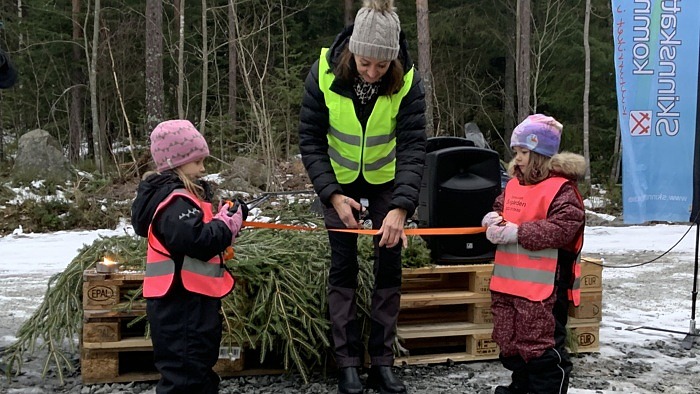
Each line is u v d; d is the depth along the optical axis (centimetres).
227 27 2494
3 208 1261
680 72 561
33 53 2338
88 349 398
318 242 450
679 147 558
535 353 346
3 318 591
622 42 566
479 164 438
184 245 295
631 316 603
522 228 345
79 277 420
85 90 2566
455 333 437
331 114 369
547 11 2144
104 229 1258
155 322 309
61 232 1226
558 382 350
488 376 420
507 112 2497
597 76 2158
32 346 412
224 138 1878
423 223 447
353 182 377
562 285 356
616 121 2134
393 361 390
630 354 477
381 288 387
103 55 2175
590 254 1023
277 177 1517
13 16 2488
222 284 320
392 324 388
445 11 2489
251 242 450
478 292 439
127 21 2445
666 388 409
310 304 412
